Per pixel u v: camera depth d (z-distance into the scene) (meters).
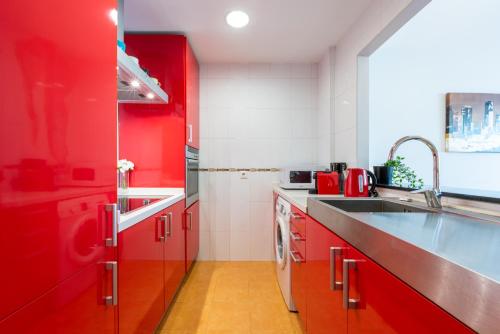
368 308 0.79
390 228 0.75
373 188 1.75
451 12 2.04
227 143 2.99
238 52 2.71
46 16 0.64
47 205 0.64
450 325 0.48
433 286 0.53
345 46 2.31
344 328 0.97
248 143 3.00
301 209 1.60
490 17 2.12
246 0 1.85
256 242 3.01
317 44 2.53
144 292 1.34
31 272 0.60
